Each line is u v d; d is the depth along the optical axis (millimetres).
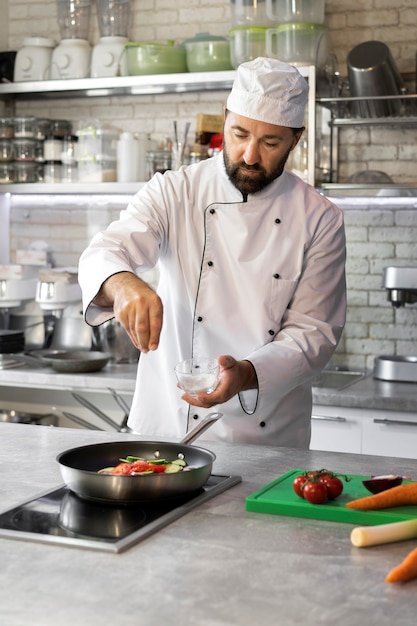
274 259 2408
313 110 3508
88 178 4004
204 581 1260
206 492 1688
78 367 3676
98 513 1557
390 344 3910
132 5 4211
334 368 3959
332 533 1481
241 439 2369
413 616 1150
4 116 4410
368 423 3277
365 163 3895
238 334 2398
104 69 4000
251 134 2258
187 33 4152
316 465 1944
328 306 2449
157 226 2402
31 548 1396
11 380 3736
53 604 1178
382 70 3410
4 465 1911
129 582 1254
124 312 1891
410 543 1439
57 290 4090
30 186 4082
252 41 3631
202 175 2508
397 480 1646
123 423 3672
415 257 3855
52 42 4191
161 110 4219
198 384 1852
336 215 2512
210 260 2414
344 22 3898
